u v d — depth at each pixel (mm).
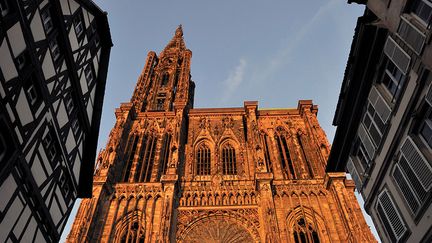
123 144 58656
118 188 48969
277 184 49125
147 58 91625
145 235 42719
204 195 48344
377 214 22891
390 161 21000
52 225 22578
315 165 53281
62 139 23469
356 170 26062
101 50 30594
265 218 43031
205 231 43969
